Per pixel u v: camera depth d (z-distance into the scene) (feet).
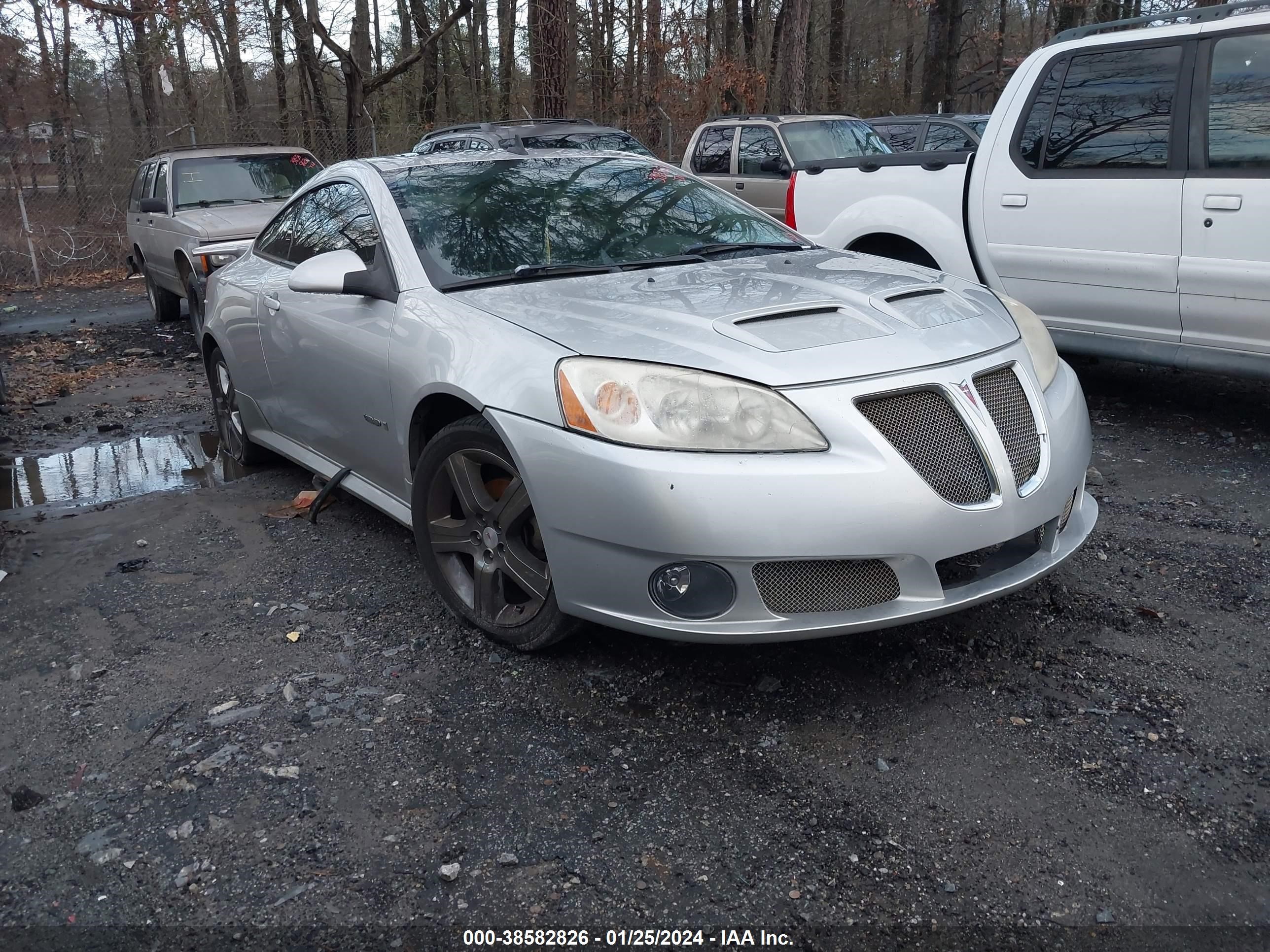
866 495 8.63
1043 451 9.87
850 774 8.63
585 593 9.45
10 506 16.66
